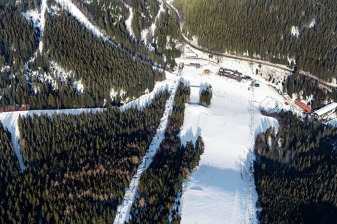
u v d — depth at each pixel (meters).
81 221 96.31
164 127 136.25
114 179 108.31
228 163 126.69
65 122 127.00
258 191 115.19
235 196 113.06
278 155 129.12
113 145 120.44
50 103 136.88
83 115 130.62
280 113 149.50
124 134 127.25
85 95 140.75
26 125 123.31
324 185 112.50
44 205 98.56
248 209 109.06
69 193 102.88
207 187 114.88
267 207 107.81
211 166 124.44
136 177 113.50
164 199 106.25
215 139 135.75
